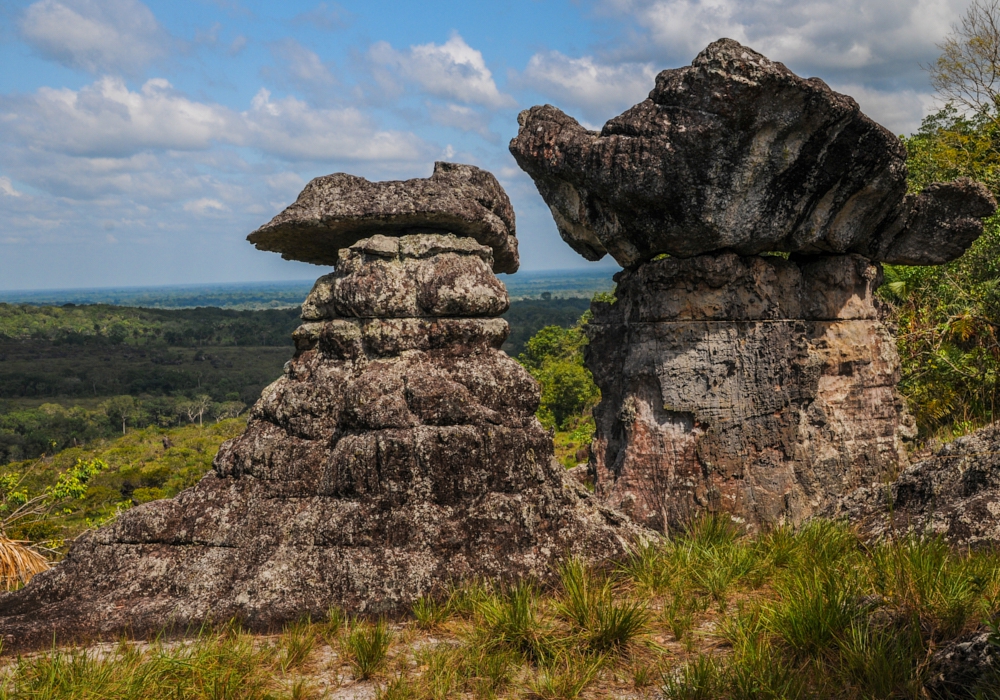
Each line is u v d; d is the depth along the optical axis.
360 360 5.38
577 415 27.45
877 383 6.76
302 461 5.18
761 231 5.81
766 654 3.77
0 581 6.96
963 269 10.48
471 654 4.03
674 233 5.72
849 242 6.26
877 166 5.73
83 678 3.70
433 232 5.59
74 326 150.88
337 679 3.91
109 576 5.04
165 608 4.62
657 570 5.05
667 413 6.26
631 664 4.00
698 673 3.66
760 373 6.19
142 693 3.61
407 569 4.68
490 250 5.76
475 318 5.48
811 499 6.23
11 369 107.00
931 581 4.08
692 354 6.10
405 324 5.34
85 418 78.75
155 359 121.94
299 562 4.74
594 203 6.34
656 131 5.38
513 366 5.52
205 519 5.18
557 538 5.12
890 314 7.89
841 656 3.70
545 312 124.06
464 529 4.87
